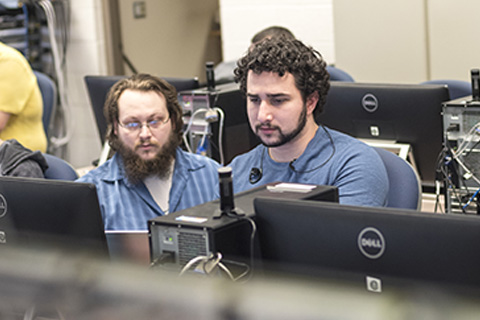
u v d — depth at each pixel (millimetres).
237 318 870
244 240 1212
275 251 1178
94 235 1345
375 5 3674
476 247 977
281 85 1693
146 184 2043
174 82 2820
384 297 1003
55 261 1115
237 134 2727
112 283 960
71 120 5242
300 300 883
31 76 3299
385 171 1807
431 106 2193
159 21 5547
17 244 1409
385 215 1043
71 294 1028
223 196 1220
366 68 3770
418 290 1026
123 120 1990
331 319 883
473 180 2080
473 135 2053
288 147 1803
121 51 5258
